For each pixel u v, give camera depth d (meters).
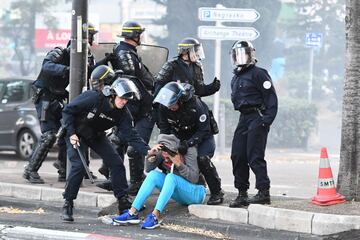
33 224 27.09
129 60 29.22
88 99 25.83
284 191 36.56
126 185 27.47
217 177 28.03
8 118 48.16
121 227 26.77
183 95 26.83
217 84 30.06
